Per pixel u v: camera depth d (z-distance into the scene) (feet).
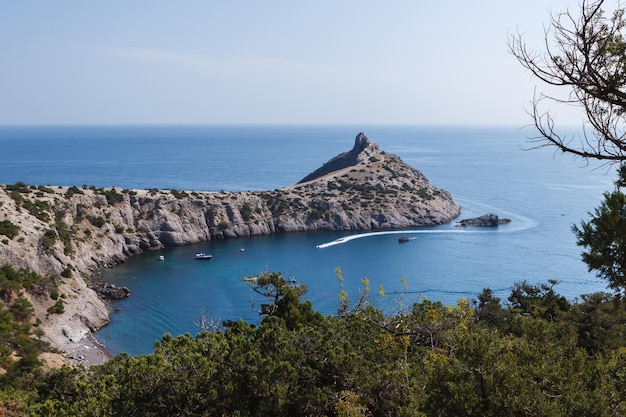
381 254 411.75
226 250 431.02
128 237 414.62
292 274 354.54
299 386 69.77
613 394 49.21
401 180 643.86
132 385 68.90
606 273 35.50
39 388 104.22
